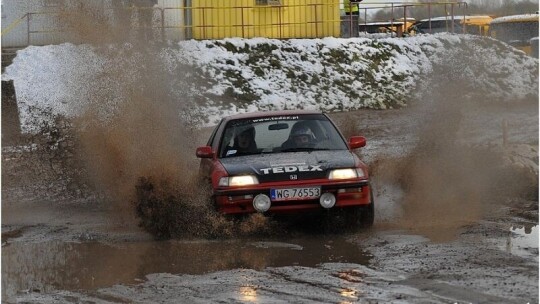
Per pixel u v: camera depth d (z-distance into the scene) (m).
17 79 38.84
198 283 11.01
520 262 11.26
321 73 45.22
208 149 15.64
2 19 46.91
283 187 14.08
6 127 29.64
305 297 9.93
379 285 10.38
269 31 49.75
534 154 22.50
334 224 14.59
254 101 41.19
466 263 11.38
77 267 12.44
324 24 51.16
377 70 47.03
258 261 12.30
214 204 14.38
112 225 16.30
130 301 10.21
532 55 58.16
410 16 66.31
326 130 16.16
